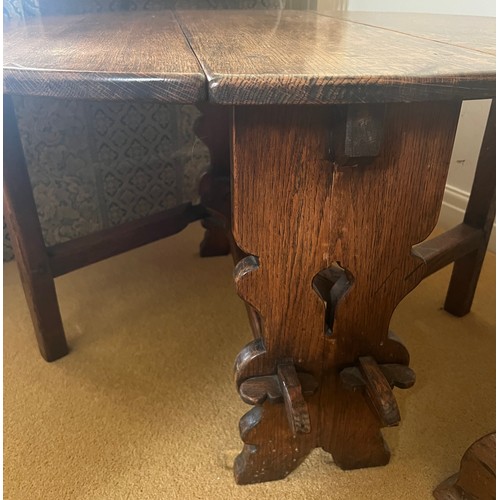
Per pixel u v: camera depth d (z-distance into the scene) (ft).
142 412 3.30
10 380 3.57
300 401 2.27
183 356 3.81
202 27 3.16
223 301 4.50
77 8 4.49
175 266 5.07
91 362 3.75
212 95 1.61
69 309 4.37
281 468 2.79
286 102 1.63
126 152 5.33
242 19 3.74
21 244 3.34
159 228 4.30
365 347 2.54
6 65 1.84
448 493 2.67
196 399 3.40
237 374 2.46
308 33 2.87
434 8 5.20
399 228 2.25
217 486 2.79
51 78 1.72
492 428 3.17
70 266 3.68
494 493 2.44
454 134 2.09
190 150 5.73
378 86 1.66
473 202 3.89
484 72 1.77
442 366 3.70
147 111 5.26
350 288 2.35
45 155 4.85
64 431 3.15
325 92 1.64
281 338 2.40
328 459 2.96
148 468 2.90
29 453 3.00
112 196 5.44
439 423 3.21
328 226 2.16
